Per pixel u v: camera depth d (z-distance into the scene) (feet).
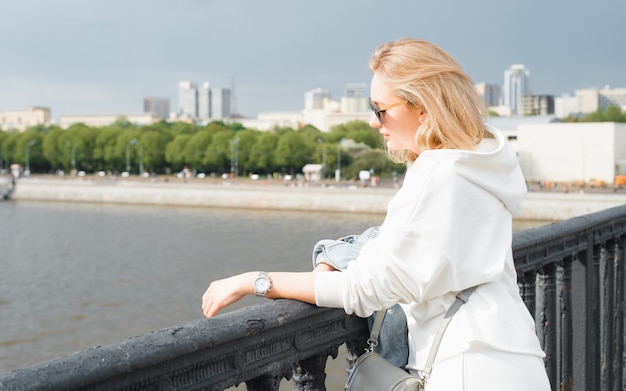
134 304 124.47
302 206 304.91
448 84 7.12
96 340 99.96
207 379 5.70
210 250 197.77
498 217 7.01
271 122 651.25
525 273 10.00
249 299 98.17
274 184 339.77
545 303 10.60
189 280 149.59
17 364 88.38
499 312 6.86
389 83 7.27
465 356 6.75
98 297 131.44
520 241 9.36
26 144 462.60
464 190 6.77
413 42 7.41
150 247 206.59
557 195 240.32
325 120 611.06
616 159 301.63
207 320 5.79
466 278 6.76
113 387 4.94
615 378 13.23
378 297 6.67
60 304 125.70
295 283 6.76
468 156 6.77
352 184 329.52
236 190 323.16
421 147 7.24
